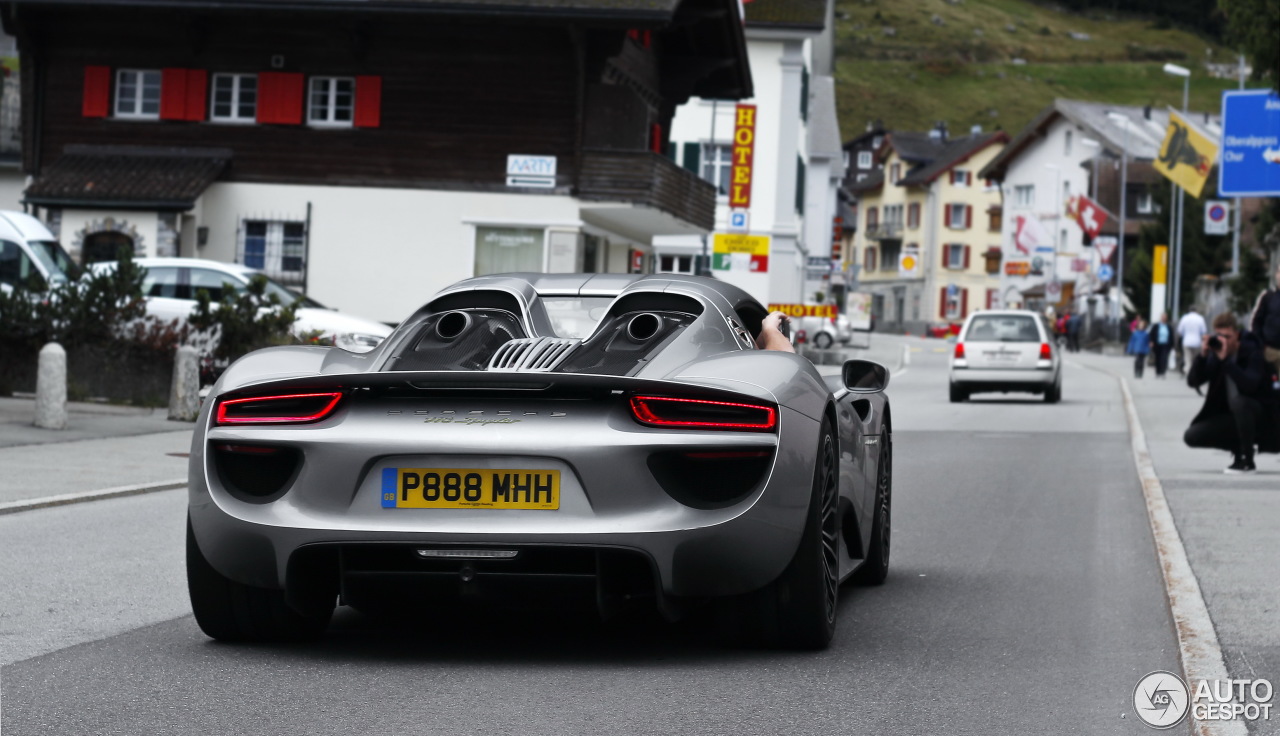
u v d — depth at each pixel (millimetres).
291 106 34094
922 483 13703
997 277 123062
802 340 48562
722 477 5441
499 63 33812
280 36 34156
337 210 34188
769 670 5656
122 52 34469
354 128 34156
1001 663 5863
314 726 4723
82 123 34500
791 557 5598
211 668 5609
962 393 29922
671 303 6328
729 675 5555
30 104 34594
